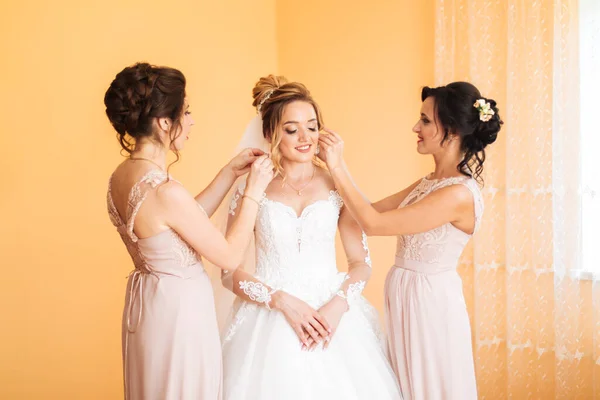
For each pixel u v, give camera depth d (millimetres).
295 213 2467
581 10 3750
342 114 4633
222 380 2236
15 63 3232
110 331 3678
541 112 3830
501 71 3979
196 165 4125
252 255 2617
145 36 3803
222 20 4344
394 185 4465
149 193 2014
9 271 3229
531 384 3934
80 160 3498
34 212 3312
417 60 4344
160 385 2070
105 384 3658
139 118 2049
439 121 2408
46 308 3375
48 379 3396
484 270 4000
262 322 2379
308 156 2455
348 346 2377
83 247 3523
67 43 3430
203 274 2191
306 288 2430
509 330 3912
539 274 3854
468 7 4000
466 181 2379
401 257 2508
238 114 4488
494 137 2432
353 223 2625
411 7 4352
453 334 2383
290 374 2223
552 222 3805
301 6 4762
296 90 2463
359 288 2479
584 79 3771
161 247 2055
